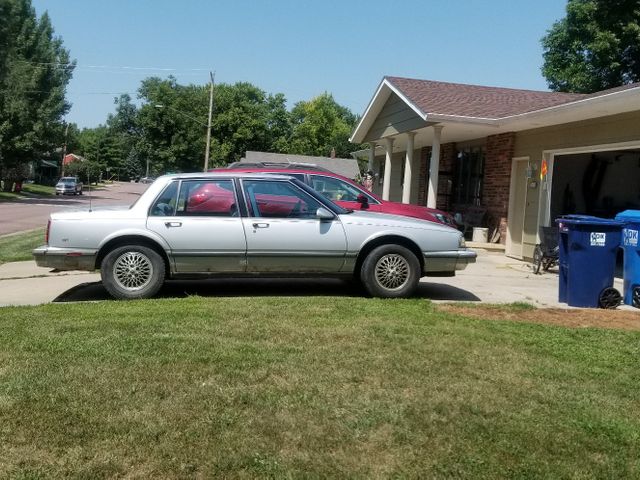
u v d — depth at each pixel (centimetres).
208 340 523
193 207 778
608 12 2784
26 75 4634
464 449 332
